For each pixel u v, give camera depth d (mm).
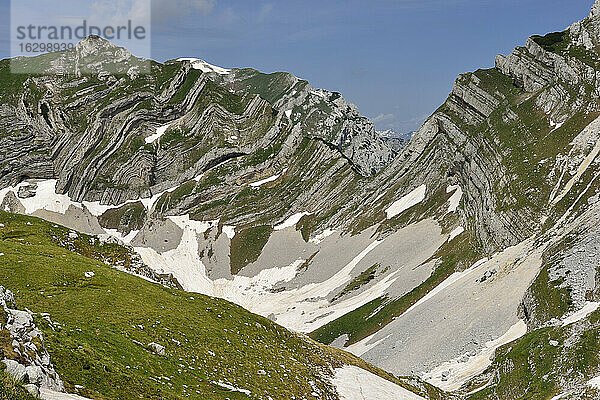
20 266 71750
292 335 82750
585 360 73188
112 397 38938
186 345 59219
